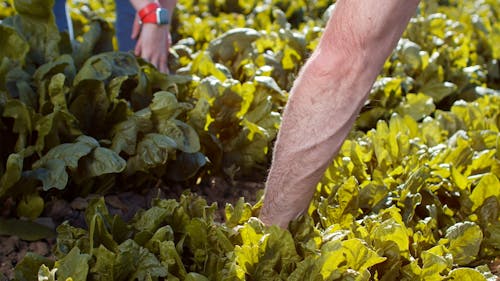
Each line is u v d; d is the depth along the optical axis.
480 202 2.08
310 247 1.77
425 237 1.93
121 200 2.25
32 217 2.12
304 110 1.71
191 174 2.31
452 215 2.06
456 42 3.37
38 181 2.13
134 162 2.21
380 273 1.85
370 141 2.34
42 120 2.13
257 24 3.76
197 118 2.34
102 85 2.25
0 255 2.02
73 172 2.13
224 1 4.47
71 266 1.75
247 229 1.80
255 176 2.47
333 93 1.68
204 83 2.42
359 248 1.76
